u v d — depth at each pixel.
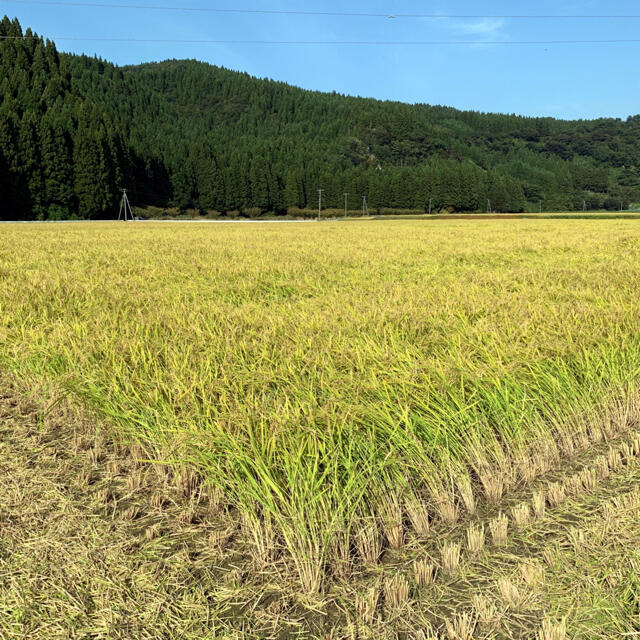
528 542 2.20
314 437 2.60
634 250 13.73
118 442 3.04
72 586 1.93
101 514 2.45
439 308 5.72
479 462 2.71
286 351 4.17
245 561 2.14
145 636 1.71
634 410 3.49
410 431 2.79
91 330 4.86
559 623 1.71
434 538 2.29
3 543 2.18
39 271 9.43
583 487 2.64
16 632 1.71
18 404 3.72
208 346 4.30
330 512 2.20
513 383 3.41
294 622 1.79
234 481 2.46
